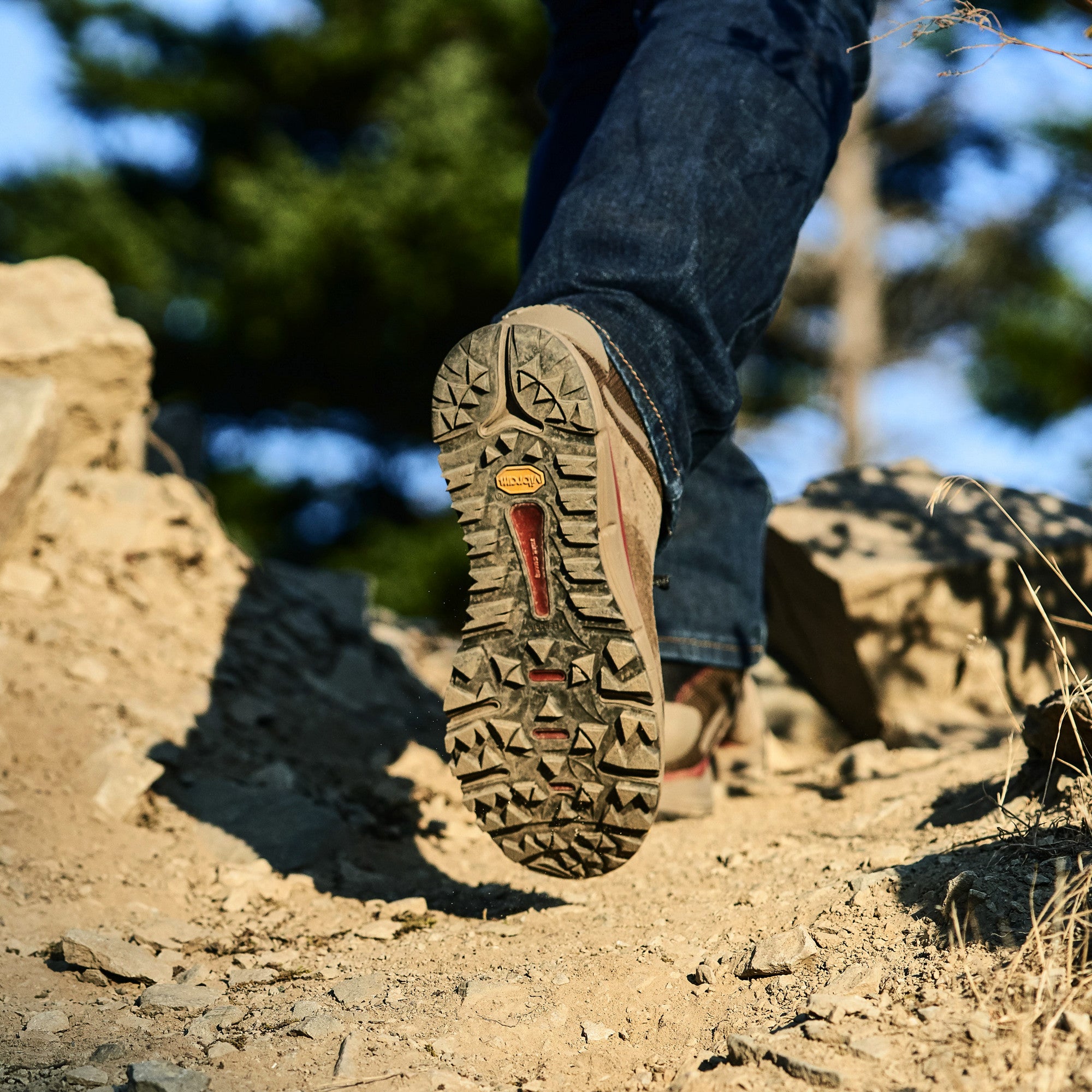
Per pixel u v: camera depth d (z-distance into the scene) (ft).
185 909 7.13
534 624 5.46
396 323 43.09
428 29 44.91
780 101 6.17
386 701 12.17
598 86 8.34
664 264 5.73
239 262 43.29
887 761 10.22
